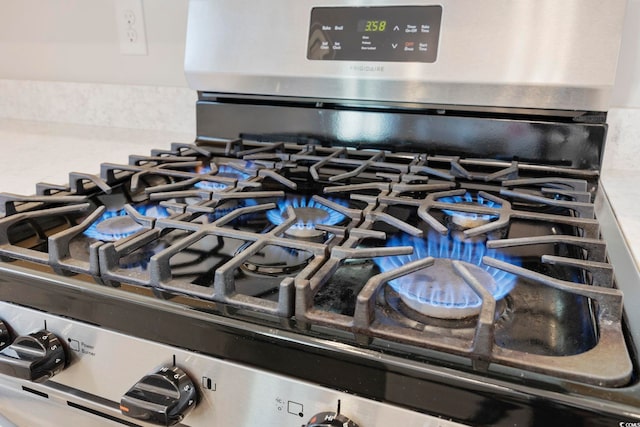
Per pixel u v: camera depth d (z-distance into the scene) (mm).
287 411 390
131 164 806
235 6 888
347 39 829
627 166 914
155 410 392
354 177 770
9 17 1277
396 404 352
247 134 959
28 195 668
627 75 891
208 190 657
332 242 480
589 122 768
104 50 1220
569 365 323
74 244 531
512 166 755
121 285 426
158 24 1152
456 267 403
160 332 412
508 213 563
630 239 543
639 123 887
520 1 736
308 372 371
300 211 621
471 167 820
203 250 529
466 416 333
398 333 359
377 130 872
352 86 843
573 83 734
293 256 515
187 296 409
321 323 374
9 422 565
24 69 1312
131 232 550
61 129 1207
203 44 922
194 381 416
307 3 844
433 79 793
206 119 979
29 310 465
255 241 464
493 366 328
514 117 799
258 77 896
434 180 750
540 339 378
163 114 1192
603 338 349
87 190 703
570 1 718
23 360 445
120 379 451
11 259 470
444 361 334
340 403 369
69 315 447
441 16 775
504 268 405
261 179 721
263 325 374
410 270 394
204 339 396
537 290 451
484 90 777
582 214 583
